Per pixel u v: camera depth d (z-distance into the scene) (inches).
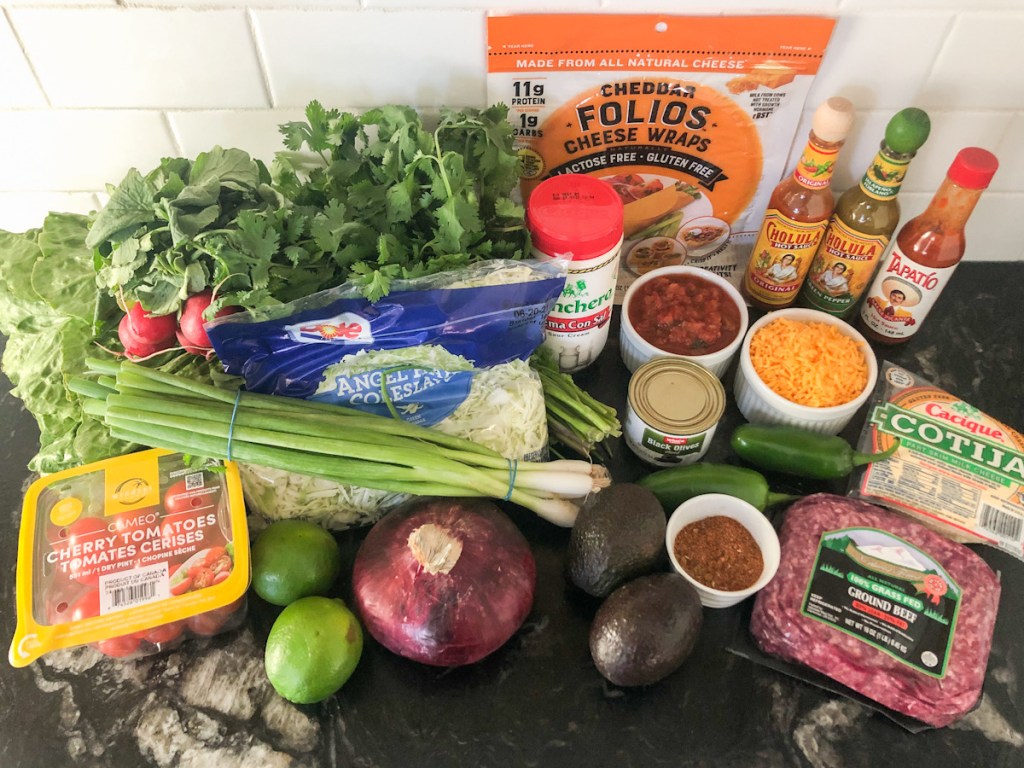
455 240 30.3
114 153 37.9
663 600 29.3
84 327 35.0
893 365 39.0
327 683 29.8
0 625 33.5
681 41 32.7
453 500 33.3
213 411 31.0
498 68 33.7
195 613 29.6
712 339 37.3
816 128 33.2
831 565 32.6
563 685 31.9
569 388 36.8
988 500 34.6
